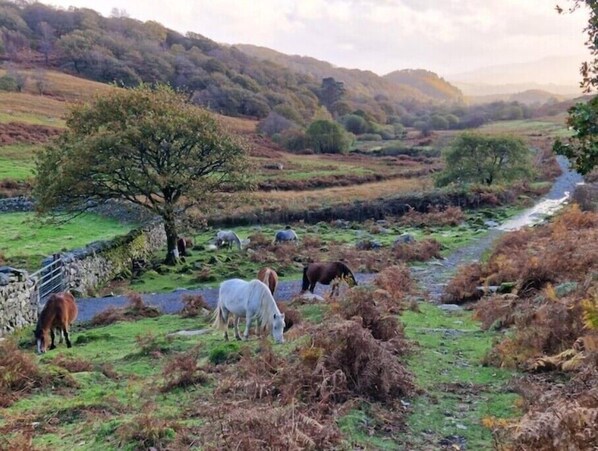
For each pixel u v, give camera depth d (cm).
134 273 2575
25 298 1659
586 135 938
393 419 676
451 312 1398
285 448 545
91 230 3359
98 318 1641
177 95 2948
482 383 802
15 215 3950
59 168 2539
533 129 10956
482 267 1650
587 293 901
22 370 883
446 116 14712
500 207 4141
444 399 743
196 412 718
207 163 2712
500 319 1140
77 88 11094
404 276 1827
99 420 709
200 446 598
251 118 12288
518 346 875
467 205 4122
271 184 5278
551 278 1293
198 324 1467
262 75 17100
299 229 3756
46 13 17988
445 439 629
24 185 4669
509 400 725
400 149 8756
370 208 4062
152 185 2531
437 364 890
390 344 895
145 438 626
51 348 1262
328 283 1691
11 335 1473
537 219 3616
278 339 1054
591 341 742
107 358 1109
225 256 2817
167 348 1109
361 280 2080
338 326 784
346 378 744
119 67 13712
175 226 2798
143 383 880
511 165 4716
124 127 2617
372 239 3181
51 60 14100
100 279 2361
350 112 15100
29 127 7081
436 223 3634
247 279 2300
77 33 15800
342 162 7375
